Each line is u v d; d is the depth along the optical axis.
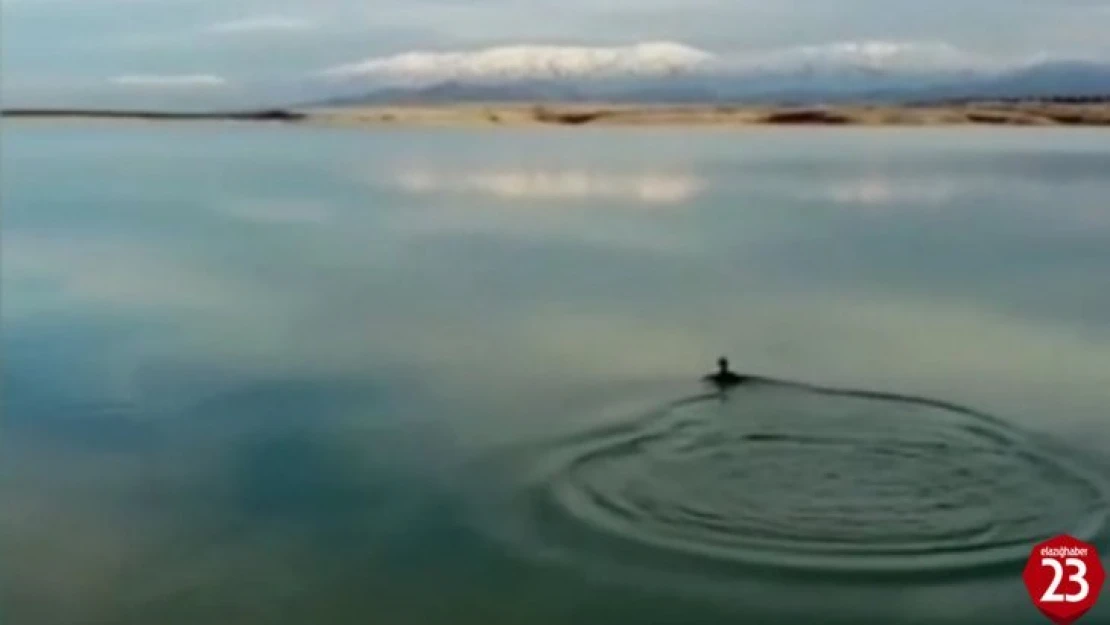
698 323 24.58
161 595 12.71
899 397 18.62
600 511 14.35
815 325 24.17
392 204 48.66
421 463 16.19
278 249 35.25
